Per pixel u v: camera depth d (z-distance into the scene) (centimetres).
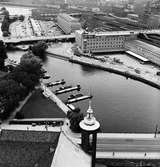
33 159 10625
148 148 17675
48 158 10456
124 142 18312
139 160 16512
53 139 11494
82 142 11906
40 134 11731
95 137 11812
